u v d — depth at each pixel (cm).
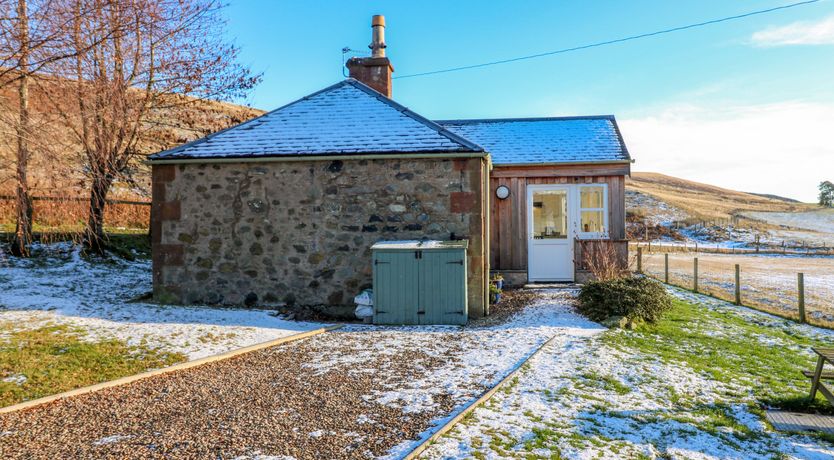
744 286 1533
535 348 715
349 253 987
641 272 1489
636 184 7900
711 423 491
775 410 542
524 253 1345
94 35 1030
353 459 388
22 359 617
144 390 557
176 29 1235
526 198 1346
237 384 577
